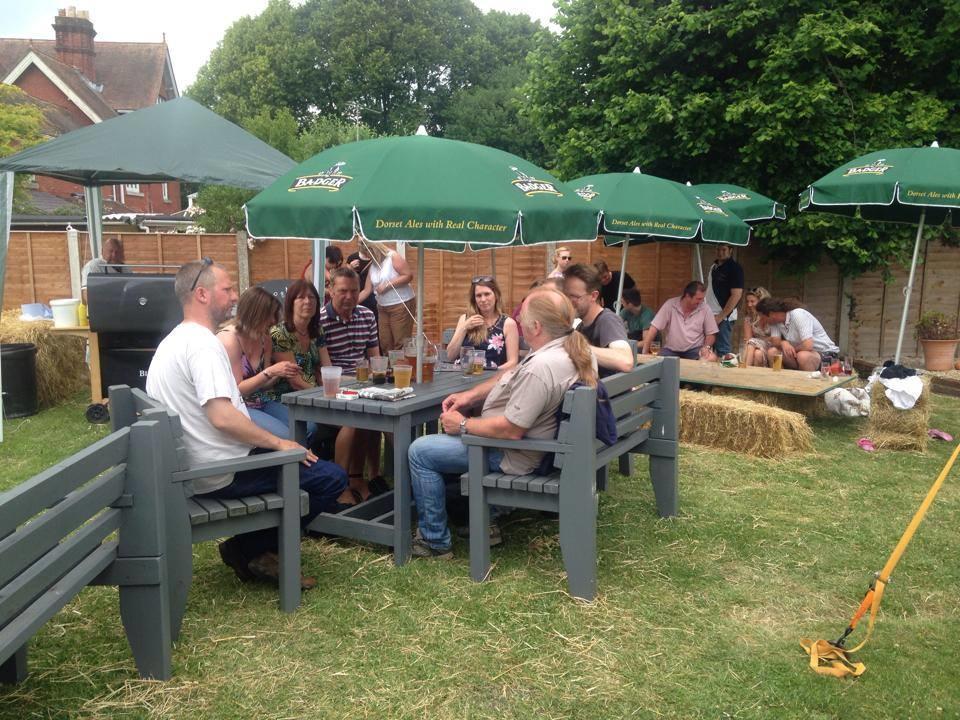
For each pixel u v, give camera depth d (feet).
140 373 23.35
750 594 11.68
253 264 42.16
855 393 24.26
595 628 10.53
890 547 13.62
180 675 9.21
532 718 8.51
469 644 10.08
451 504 14.84
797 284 40.60
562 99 43.57
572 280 14.79
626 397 13.35
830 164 34.09
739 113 33.83
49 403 26.35
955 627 10.73
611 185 22.88
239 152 25.40
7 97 80.79
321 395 13.30
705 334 26.53
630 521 14.82
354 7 120.78
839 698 8.90
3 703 8.55
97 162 22.93
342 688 9.04
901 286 40.68
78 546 7.72
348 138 85.51
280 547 10.82
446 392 13.70
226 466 10.00
